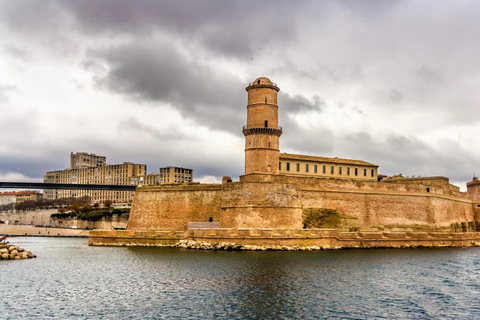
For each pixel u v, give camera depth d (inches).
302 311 1533.0
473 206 4655.5
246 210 3048.7
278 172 3400.6
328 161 4084.6
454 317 1493.6
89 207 7017.7
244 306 1581.0
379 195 3636.8
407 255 2797.7
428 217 3794.3
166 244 3208.7
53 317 1464.1
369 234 3147.1
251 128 3356.3
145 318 1455.5
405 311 1550.2
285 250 2864.2
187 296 1710.1
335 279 2014.0
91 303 1626.5
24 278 2057.1
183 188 3580.2
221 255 2662.4
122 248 3179.1
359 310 1551.4
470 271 2261.3
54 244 4005.9
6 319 1440.7
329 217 3395.7
